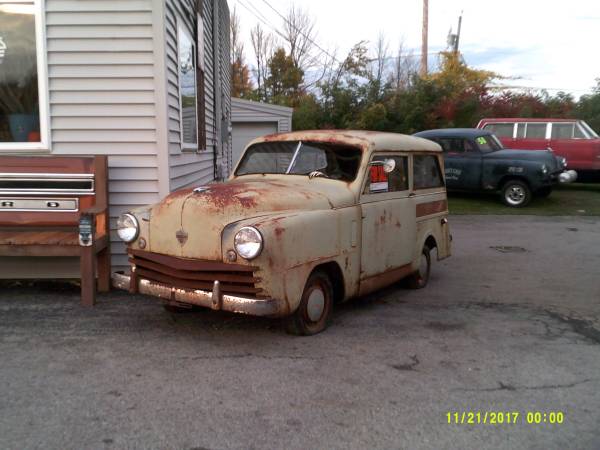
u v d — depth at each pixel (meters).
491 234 11.52
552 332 5.33
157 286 4.69
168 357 4.34
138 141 6.28
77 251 5.57
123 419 3.36
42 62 6.07
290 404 3.63
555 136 17.70
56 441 3.10
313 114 24.88
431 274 8.02
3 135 6.24
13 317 5.21
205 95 10.40
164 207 4.68
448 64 34.59
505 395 3.89
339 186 5.39
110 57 6.15
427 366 4.36
